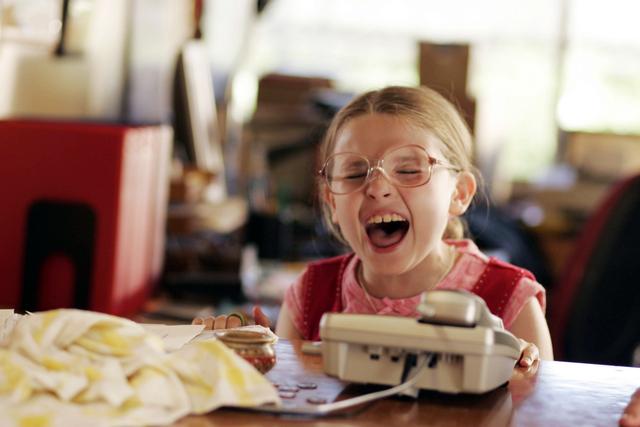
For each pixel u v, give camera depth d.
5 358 1.07
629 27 7.80
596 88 7.87
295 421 1.07
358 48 7.76
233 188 5.16
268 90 5.27
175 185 3.65
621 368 1.39
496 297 1.71
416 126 1.60
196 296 3.44
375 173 1.56
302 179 4.89
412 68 7.77
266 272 3.99
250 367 1.11
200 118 4.11
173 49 4.66
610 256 3.55
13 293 2.75
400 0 7.74
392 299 1.72
